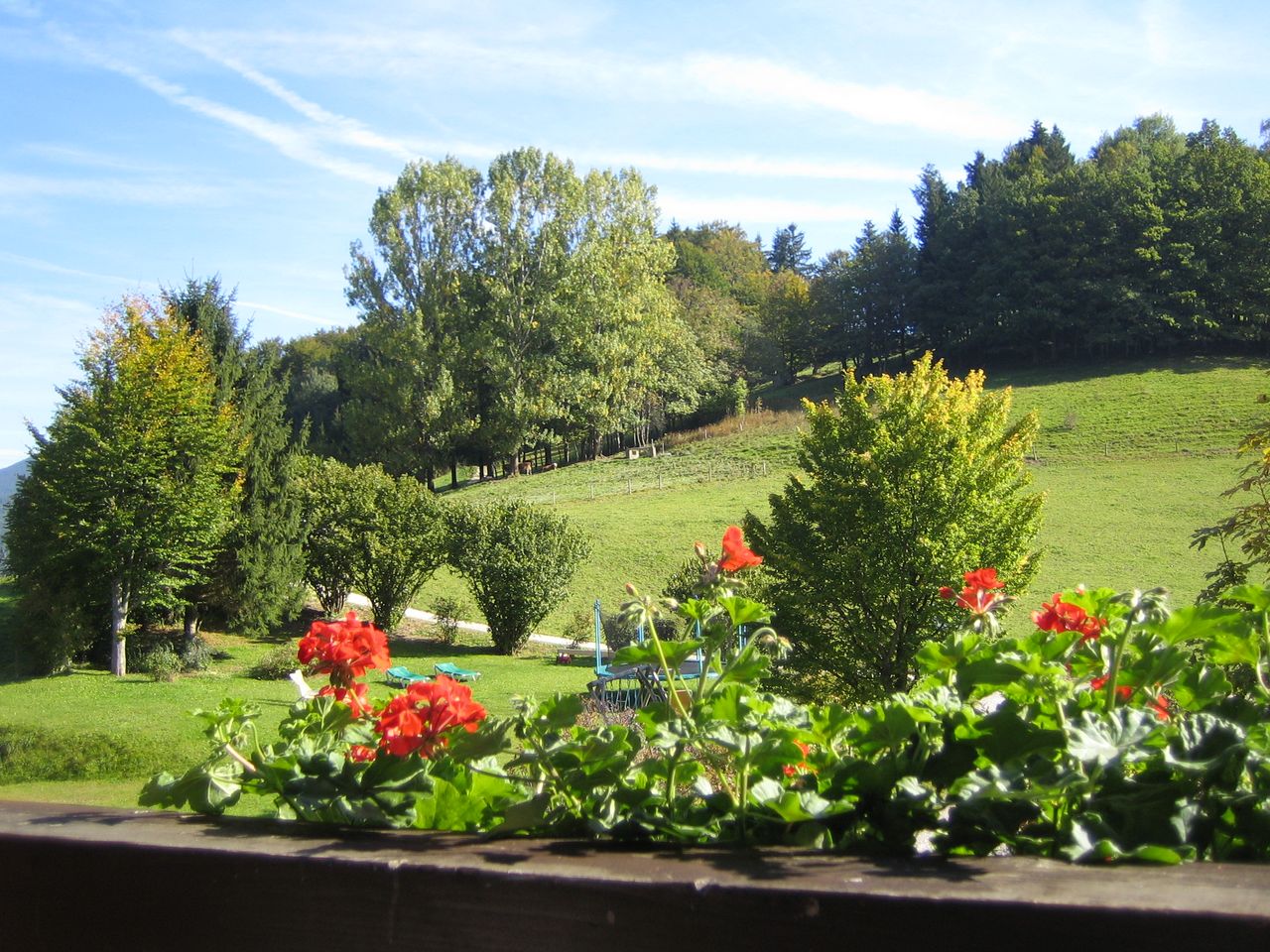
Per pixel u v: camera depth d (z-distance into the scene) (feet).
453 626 85.40
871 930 3.56
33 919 4.91
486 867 4.17
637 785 5.37
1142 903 3.35
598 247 180.14
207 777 5.80
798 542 50.62
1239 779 4.86
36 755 44.73
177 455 66.49
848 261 243.19
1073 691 5.53
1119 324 200.34
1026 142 265.54
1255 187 199.21
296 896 4.45
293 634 83.61
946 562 46.39
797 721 5.67
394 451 171.01
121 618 65.77
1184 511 114.32
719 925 3.76
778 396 225.35
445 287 175.63
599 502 144.15
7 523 66.23
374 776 5.57
